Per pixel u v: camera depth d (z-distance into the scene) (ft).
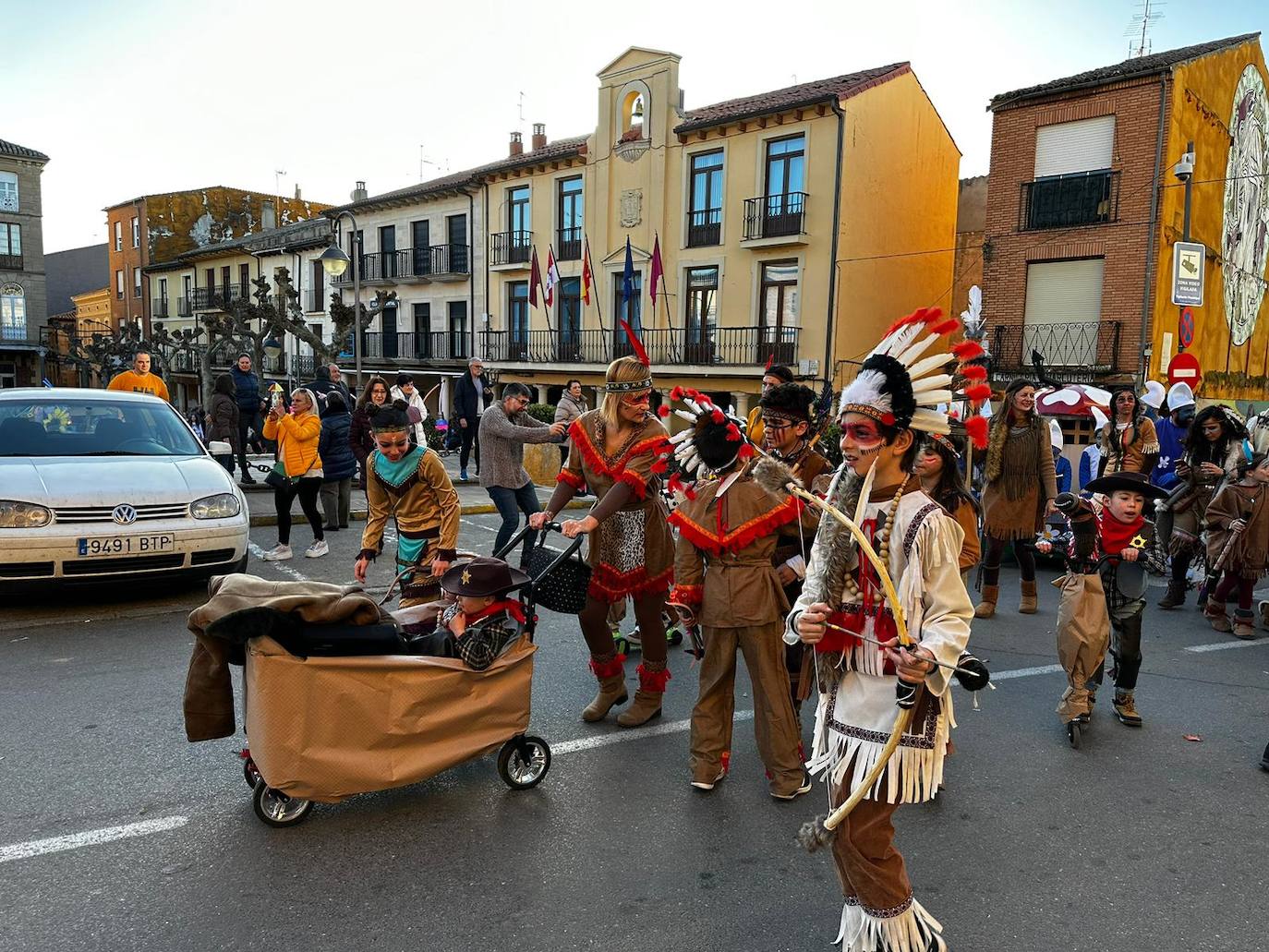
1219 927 10.28
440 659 12.16
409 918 10.06
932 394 8.28
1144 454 30.17
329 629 11.58
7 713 15.65
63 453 23.49
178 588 24.56
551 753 14.69
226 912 10.05
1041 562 32.19
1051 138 63.16
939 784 8.54
